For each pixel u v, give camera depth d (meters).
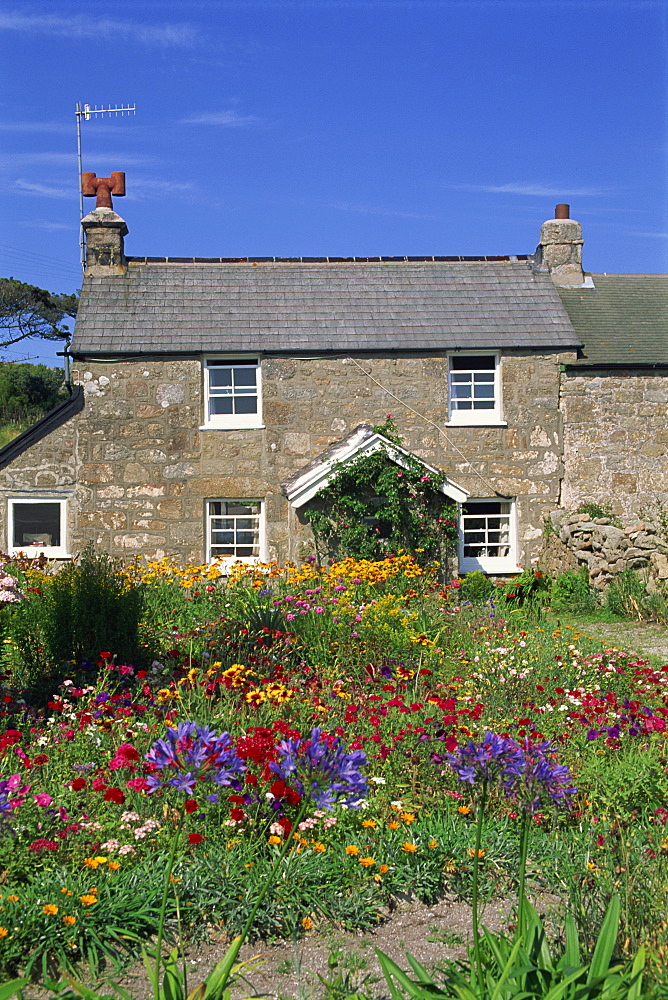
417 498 15.94
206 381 16.89
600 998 3.04
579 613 14.59
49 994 3.88
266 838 5.03
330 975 4.05
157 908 4.37
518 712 7.09
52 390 39.66
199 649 8.66
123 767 5.36
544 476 17.14
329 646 9.12
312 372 16.92
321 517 15.95
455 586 14.50
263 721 6.52
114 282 17.77
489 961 3.46
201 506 16.72
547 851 4.97
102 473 16.61
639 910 3.98
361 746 5.96
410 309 17.73
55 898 4.27
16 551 16.38
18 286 50.34
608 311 18.53
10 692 7.52
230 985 3.95
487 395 17.38
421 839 5.03
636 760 5.44
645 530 15.20
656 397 17.23
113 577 9.59
